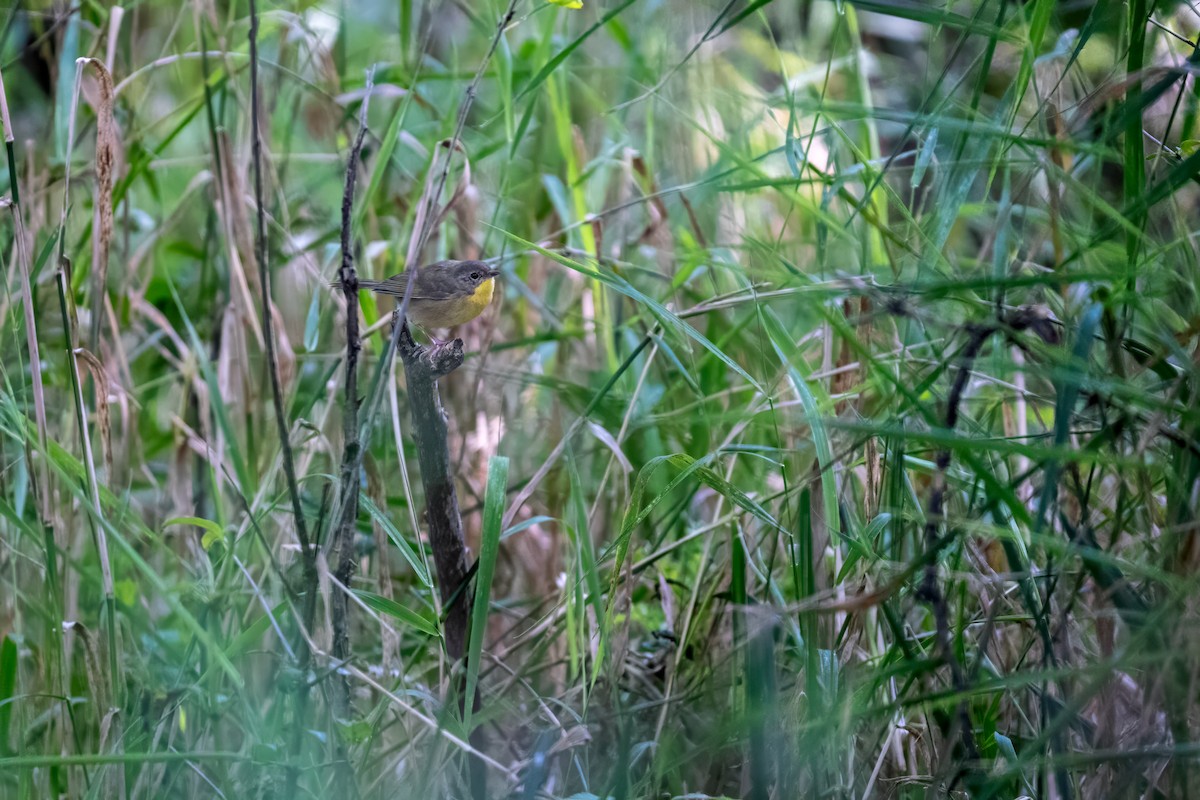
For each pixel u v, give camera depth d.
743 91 11.60
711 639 8.15
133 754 5.78
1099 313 5.29
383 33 13.20
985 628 5.99
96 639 7.21
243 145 9.59
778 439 7.17
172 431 10.01
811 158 10.82
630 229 11.30
